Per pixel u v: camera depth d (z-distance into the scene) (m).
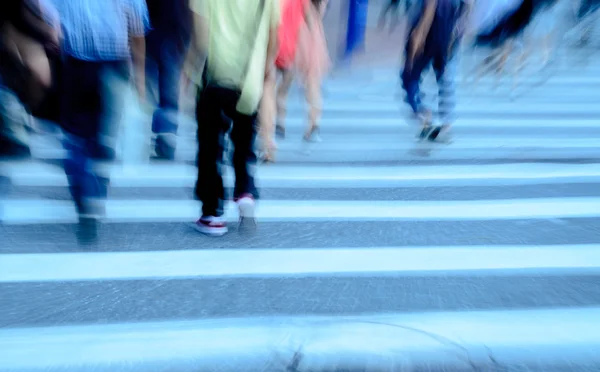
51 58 4.30
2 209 5.08
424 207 5.43
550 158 7.16
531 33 11.43
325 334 3.32
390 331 3.36
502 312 3.60
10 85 4.64
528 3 10.84
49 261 4.17
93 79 4.23
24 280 3.88
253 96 4.26
